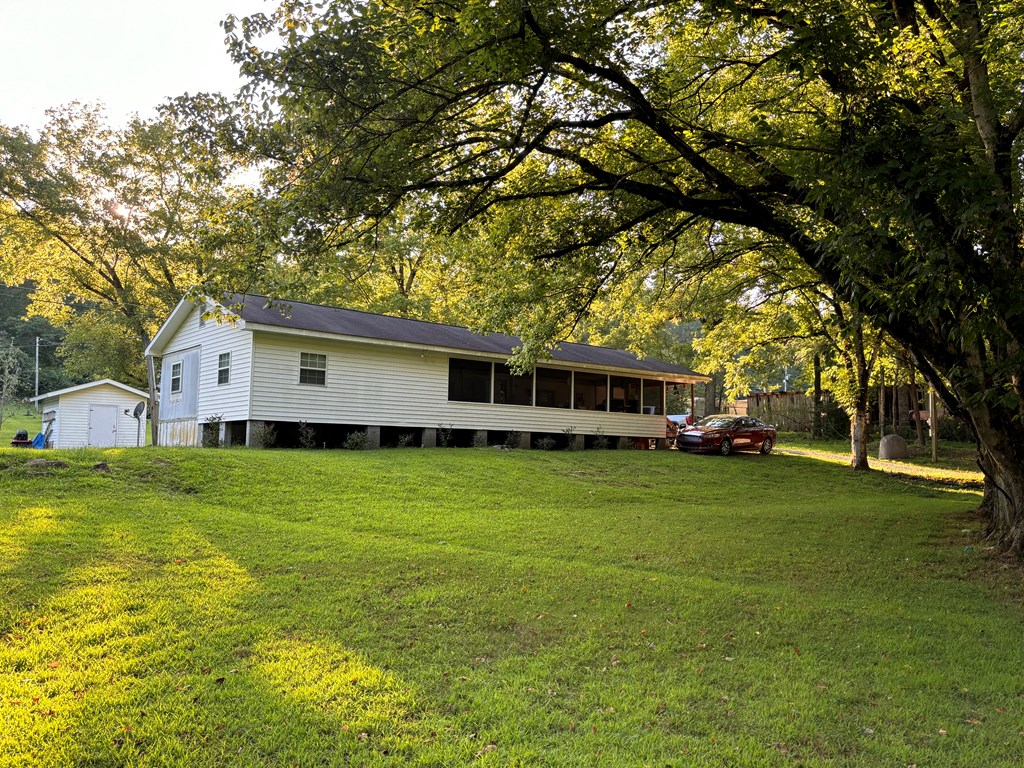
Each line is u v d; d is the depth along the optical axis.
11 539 7.27
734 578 7.77
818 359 25.73
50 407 28.64
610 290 13.08
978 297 5.71
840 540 10.12
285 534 8.80
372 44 6.88
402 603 6.16
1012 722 4.09
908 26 7.59
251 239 7.58
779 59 6.36
